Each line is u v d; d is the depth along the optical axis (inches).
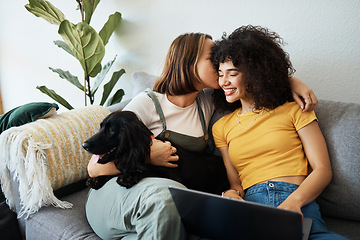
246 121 52.3
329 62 62.2
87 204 51.4
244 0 66.9
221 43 50.8
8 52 117.6
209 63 53.2
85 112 62.6
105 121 47.4
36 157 52.1
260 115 51.0
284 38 65.0
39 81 113.7
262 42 48.7
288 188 46.8
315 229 41.3
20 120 58.8
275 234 34.8
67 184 57.7
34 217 53.5
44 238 51.8
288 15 63.5
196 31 75.0
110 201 46.1
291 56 65.3
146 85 70.9
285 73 49.6
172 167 52.1
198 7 73.0
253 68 47.6
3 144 52.6
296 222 32.4
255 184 50.0
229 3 68.8
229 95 50.9
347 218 49.9
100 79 84.8
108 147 46.7
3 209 57.7
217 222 37.8
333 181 49.2
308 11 61.5
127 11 84.1
